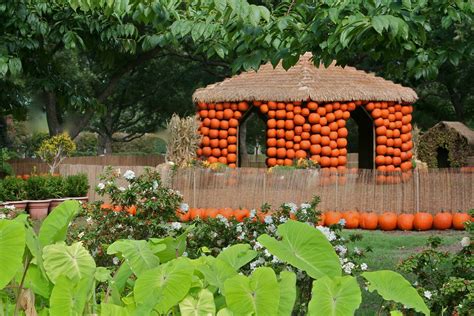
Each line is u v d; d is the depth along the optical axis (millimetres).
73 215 2379
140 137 45469
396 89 17906
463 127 21656
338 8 4648
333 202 15008
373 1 4641
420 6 4766
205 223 6234
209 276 2145
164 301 2016
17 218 2289
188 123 17406
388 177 14852
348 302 2031
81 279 2080
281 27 4836
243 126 25766
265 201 15172
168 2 4934
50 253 2215
